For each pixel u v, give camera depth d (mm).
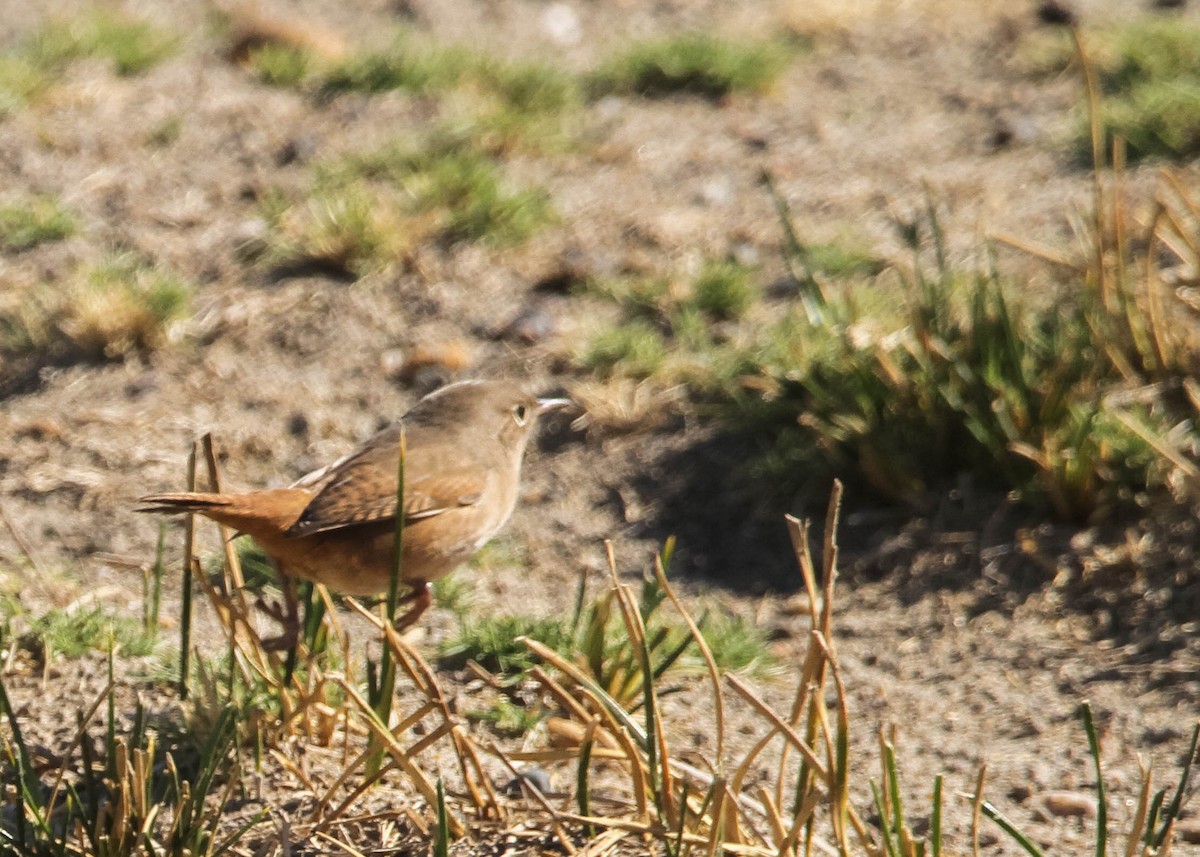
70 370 13141
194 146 16484
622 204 15508
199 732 8016
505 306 13758
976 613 10297
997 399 11125
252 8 20422
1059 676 9570
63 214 14883
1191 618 9867
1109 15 20250
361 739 8344
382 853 7363
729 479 11789
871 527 11211
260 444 12273
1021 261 13672
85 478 11805
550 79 18094
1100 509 10695
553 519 11586
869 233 14695
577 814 7551
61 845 6992
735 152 16844
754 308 13555
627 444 12258
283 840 7031
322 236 14188
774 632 10320
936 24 20609
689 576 11023
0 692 7309
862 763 8672
